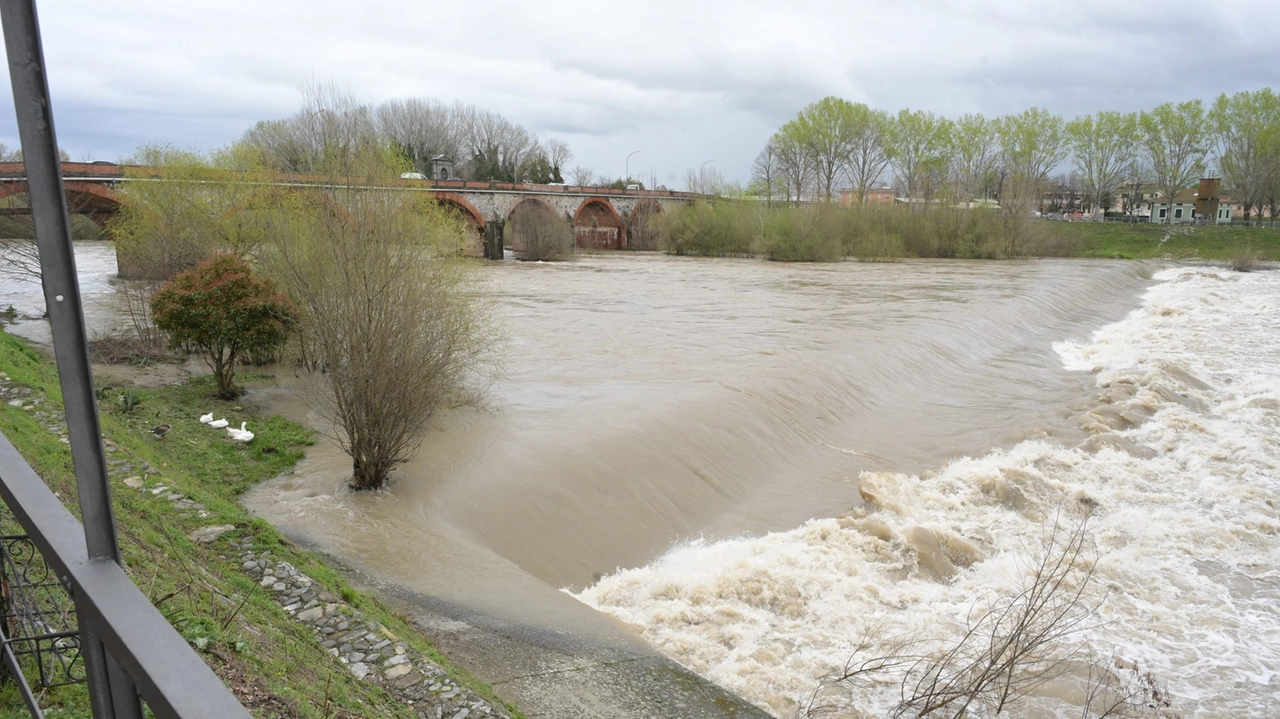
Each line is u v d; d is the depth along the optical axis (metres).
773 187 108.31
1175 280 62.47
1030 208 79.06
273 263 20.58
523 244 73.00
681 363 23.70
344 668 7.18
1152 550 13.95
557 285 48.56
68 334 2.08
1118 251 84.75
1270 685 10.20
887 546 13.48
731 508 15.64
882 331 30.50
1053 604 11.81
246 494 13.34
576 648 9.39
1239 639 11.24
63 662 4.21
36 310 32.50
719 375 21.86
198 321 18.22
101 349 24.02
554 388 20.31
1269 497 16.09
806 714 8.99
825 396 21.66
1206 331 36.16
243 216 28.31
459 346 17.14
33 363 19.05
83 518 2.15
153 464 11.67
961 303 40.06
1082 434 20.12
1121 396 22.75
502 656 8.98
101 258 52.53
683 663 10.05
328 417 17.70
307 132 19.36
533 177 120.00
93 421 2.14
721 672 9.91
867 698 9.46
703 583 12.06
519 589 10.75
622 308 37.28
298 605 8.11
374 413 13.25
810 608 11.66
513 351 25.58
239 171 31.84
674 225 81.19
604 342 27.58
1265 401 22.38
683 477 15.82
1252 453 18.52
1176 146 106.31
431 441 15.74
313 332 16.41
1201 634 11.36
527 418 17.33
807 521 14.95
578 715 8.01
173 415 17.12
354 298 13.24
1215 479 17.06
